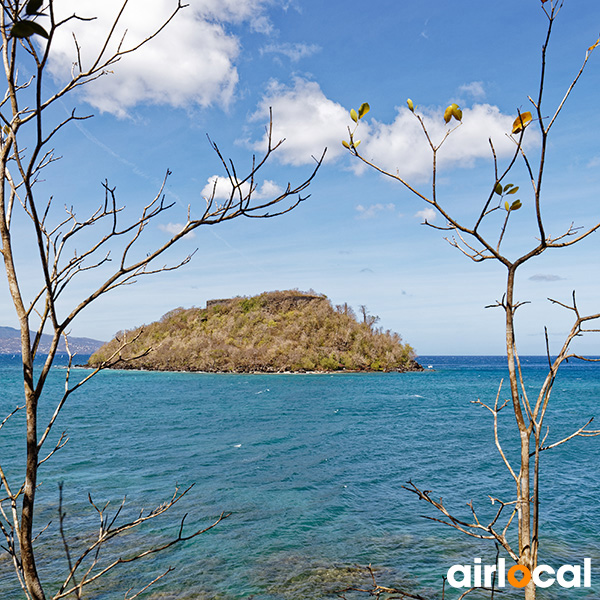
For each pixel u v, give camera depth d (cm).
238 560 1272
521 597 1059
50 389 7650
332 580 1164
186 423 3894
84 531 1423
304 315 15612
